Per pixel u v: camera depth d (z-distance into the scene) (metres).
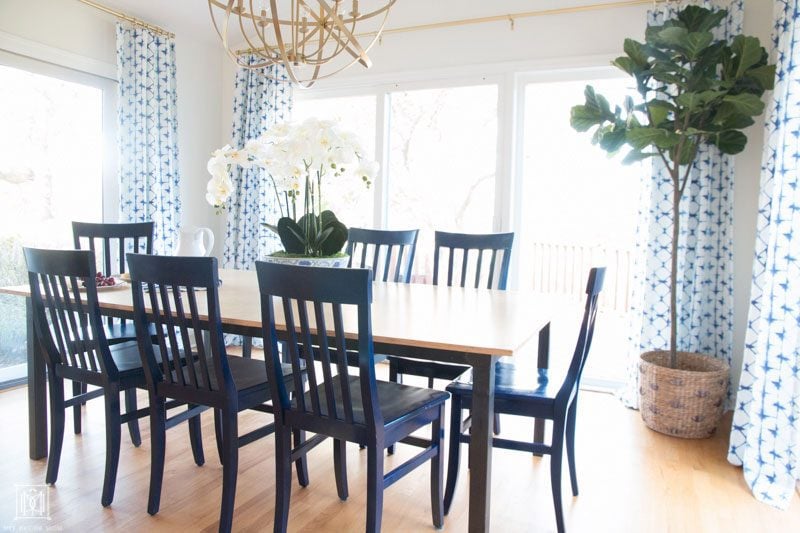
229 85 4.51
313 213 2.09
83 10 3.45
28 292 2.15
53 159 3.41
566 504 2.04
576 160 3.57
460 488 2.17
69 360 2.12
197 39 4.26
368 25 3.88
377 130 4.02
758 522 1.93
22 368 3.27
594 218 3.64
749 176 2.99
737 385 3.05
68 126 3.48
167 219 3.88
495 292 2.43
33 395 2.27
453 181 3.86
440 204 3.92
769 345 2.15
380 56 3.89
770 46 2.92
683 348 3.02
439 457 1.83
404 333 1.55
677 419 2.66
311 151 1.85
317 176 2.11
